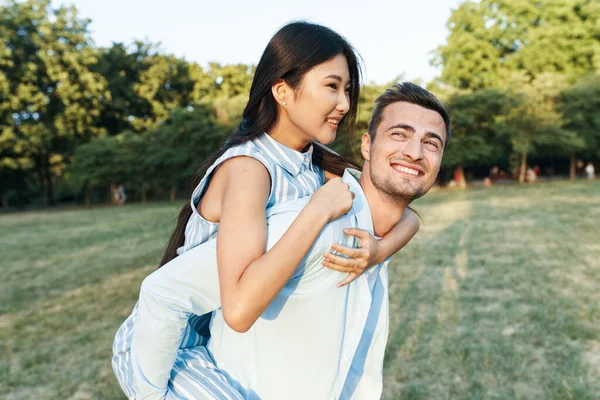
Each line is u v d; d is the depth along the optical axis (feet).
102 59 105.29
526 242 28.02
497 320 15.14
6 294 22.11
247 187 4.09
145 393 4.25
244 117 4.88
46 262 30.17
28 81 92.07
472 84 104.73
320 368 4.31
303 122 4.53
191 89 113.60
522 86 92.22
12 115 90.07
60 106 95.86
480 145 90.84
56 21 94.22
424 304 17.20
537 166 111.75
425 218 41.57
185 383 4.34
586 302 16.46
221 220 4.00
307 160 4.96
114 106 103.65
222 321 4.64
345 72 4.58
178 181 107.34
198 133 92.94
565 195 57.47
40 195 120.67
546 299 16.97
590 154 105.29
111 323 17.34
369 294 4.58
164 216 57.41
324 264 4.07
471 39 102.17
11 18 89.61
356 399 4.90
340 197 4.08
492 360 12.35
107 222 54.08
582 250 25.04
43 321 17.84
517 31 105.50
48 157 107.14
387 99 4.66
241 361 4.44
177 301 4.09
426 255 25.68
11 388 12.32
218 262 3.85
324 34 4.50
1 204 116.26
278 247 3.70
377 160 4.60
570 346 12.95
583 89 89.92
